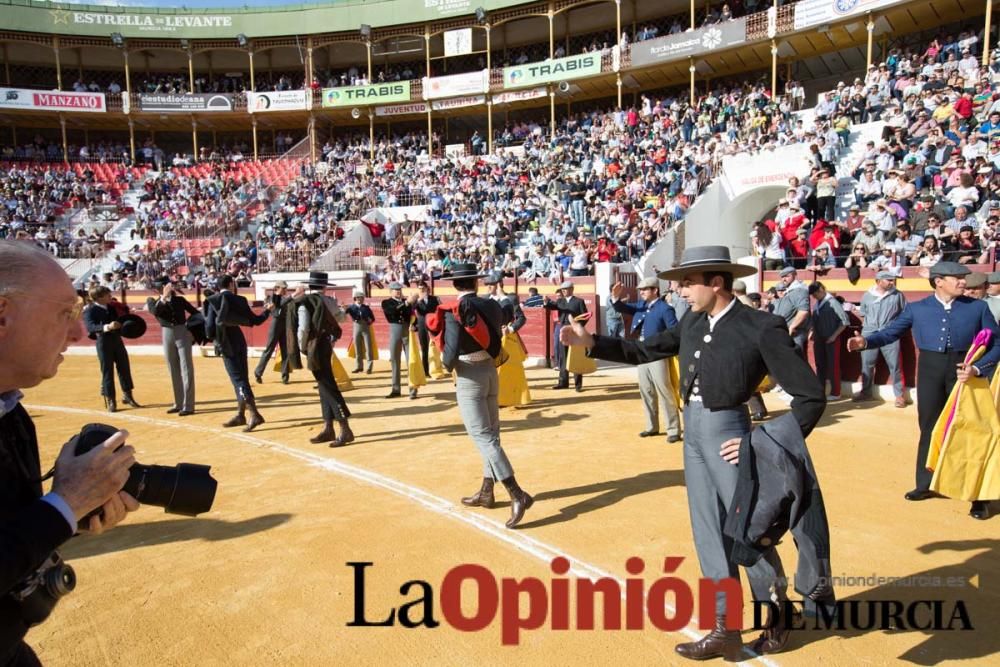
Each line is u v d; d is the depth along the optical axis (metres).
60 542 1.40
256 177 32.69
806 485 2.76
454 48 32.62
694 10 29.52
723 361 3.09
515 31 33.47
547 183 24.17
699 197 19.34
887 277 9.30
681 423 7.74
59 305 1.52
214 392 11.53
